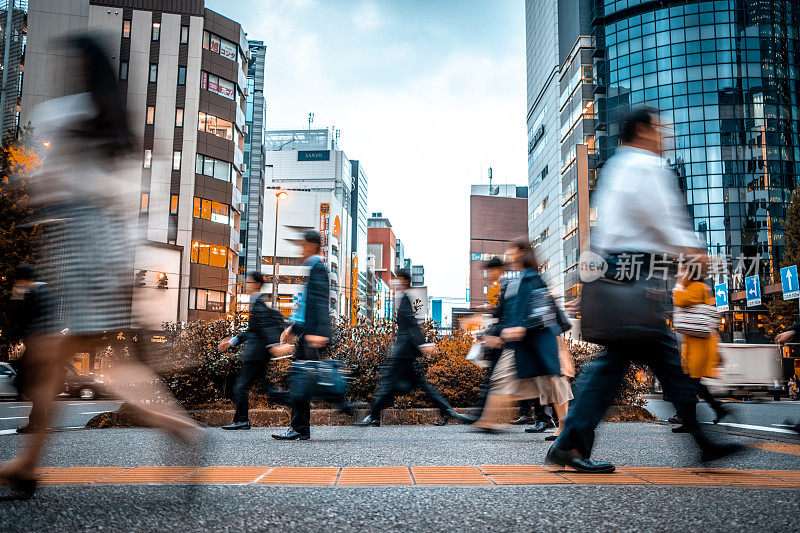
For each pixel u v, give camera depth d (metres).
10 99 37.00
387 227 159.00
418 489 2.51
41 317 2.12
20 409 13.07
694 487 2.56
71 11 38.28
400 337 6.29
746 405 14.78
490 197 126.56
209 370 7.09
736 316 44.44
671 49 51.91
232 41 41.53
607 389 2.92
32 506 2.12
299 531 1.81
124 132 2.29
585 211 53.41
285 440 4.87
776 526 1.86
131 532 1.78
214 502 2.23
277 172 109.81
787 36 51.47
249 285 6.29
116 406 15.16
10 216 17.61
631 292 2.79
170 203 37.47
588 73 56.28
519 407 7.25
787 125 50.03
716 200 49.25
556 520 1.95
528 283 4.37
